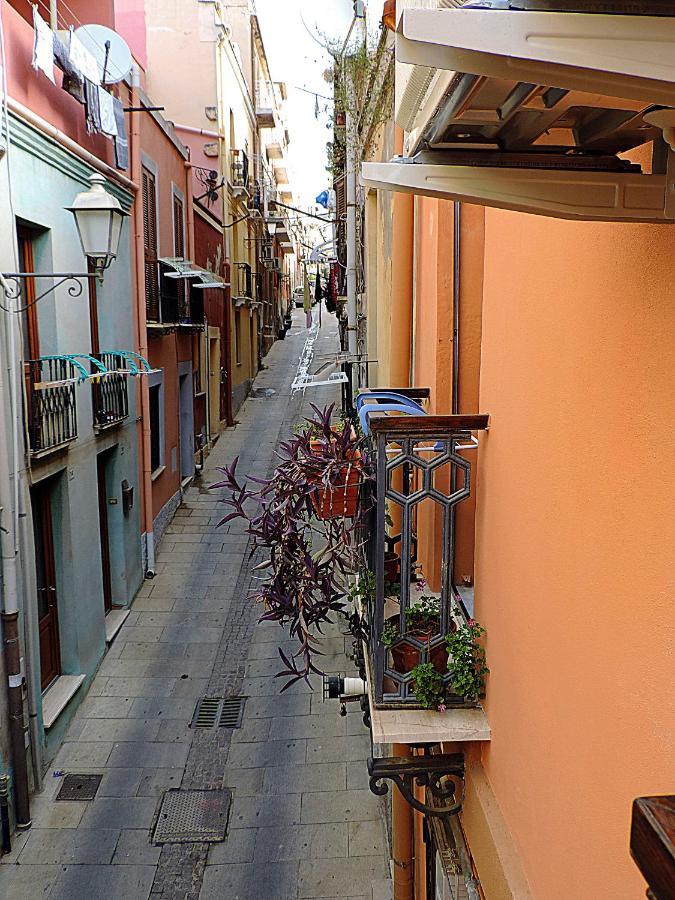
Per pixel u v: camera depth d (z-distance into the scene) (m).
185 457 16.25
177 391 14.89
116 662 9.41
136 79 11.02
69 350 8.20
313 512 3.72
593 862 2.10
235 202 22.95
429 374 5.03
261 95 29.00
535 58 1.11
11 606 6.45
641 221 1.70
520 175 1.72
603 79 1.14
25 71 7.12
